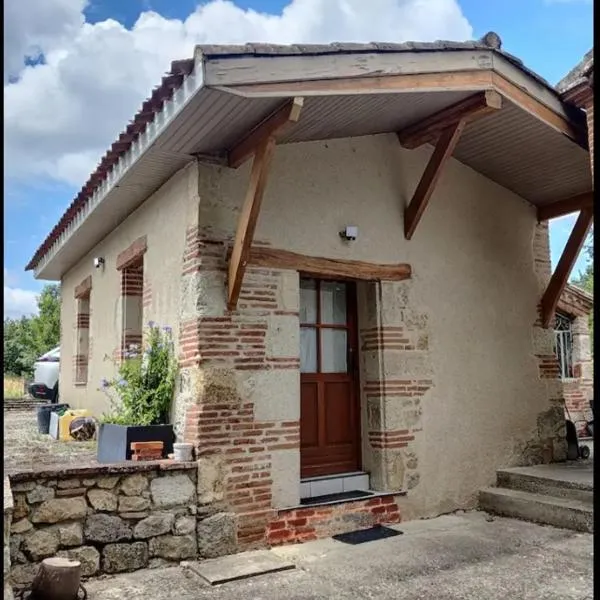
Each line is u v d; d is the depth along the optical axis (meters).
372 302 6.33
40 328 25.67
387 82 4.74
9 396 19.06
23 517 4.26
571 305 11.84
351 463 6.27
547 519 5.94
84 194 7.20
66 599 3.84
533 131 6.27
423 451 6.34
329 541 5.40
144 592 4.18
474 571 4.62
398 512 6.05
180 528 4.83
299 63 4.29
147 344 6.20
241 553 5.04
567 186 7.41
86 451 6.72
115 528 4.57
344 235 6.04
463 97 5.56
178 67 4.13
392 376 6.22
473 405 6.83
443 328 6.70
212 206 5.32
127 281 7.65
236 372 5.24
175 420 5.50
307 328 6.18
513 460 7.09
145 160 5.45
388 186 6.47
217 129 4.83
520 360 7.36
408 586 4.31
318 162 6.00
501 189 7.55
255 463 5.23
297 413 5.54
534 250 7.80
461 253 7.01
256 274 5.46
